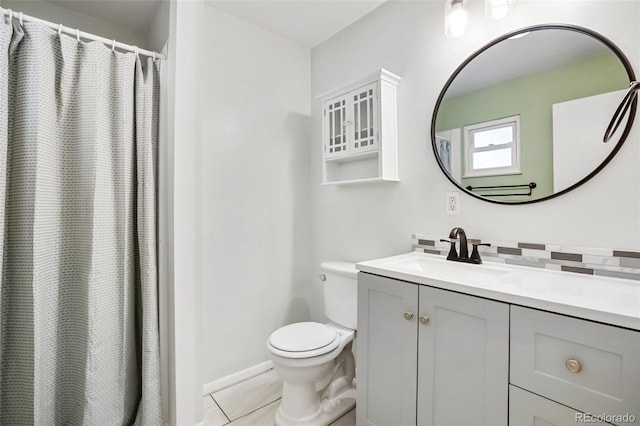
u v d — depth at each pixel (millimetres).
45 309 1320
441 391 1110
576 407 818
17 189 1264
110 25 1845
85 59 1396
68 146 1397
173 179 1515
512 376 936
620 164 1102
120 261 1475
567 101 1211
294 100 2326
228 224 1984
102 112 1422
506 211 1381
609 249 1123
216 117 1926
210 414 1688
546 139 1260
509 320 939
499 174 1392
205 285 1888
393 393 1269
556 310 848
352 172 2072
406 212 1771
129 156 1503
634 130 1074
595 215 1152
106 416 1407
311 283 2418
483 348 1000
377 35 1929
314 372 1509
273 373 2123
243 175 2053
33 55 1268
